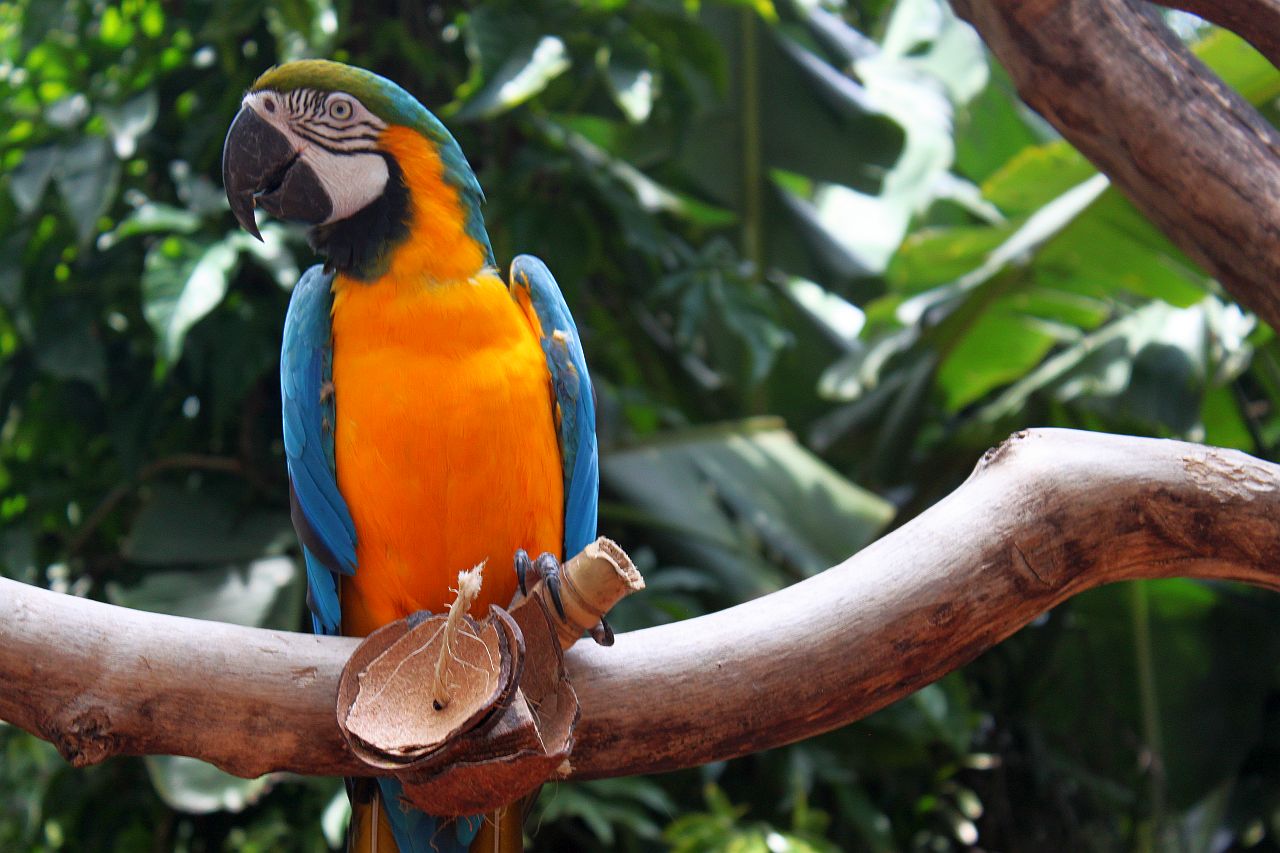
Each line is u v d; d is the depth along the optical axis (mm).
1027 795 5867
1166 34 2143
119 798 4711
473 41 4605
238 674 1824
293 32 4641
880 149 6219
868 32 7367
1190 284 4852
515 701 1706
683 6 5023
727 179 6254
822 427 5902
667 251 5262
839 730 5109
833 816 5402
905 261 5477
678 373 5879
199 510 4594
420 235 2354
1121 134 2131
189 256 4242
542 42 4680
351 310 2330
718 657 1921
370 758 1689
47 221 4809
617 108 5766
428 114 2451
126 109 4469
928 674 1959
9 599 1774
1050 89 2172
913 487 5730
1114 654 5832
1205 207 2084
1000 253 5008
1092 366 5160
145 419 4734
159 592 4320
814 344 6270
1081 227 4762
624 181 5293
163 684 1794
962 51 6484
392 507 2275
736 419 6090
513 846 2256
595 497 2645
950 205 6793
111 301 4695
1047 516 1943
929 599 1923
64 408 4902
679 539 4898
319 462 2363
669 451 5020
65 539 4973
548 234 5004
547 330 2465
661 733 1914
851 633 1921
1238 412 5820
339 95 2426
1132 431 5504
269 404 4840
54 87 4969
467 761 1695
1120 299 5516
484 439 2248
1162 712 5688
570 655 1927
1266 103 4117
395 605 2396
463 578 1664
